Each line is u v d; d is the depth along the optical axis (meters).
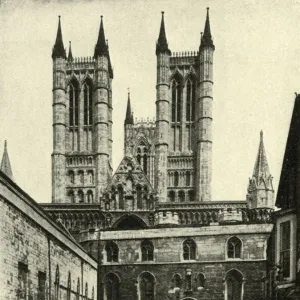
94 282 76.50
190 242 80.94
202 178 135.38
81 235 84.75
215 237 80.12
